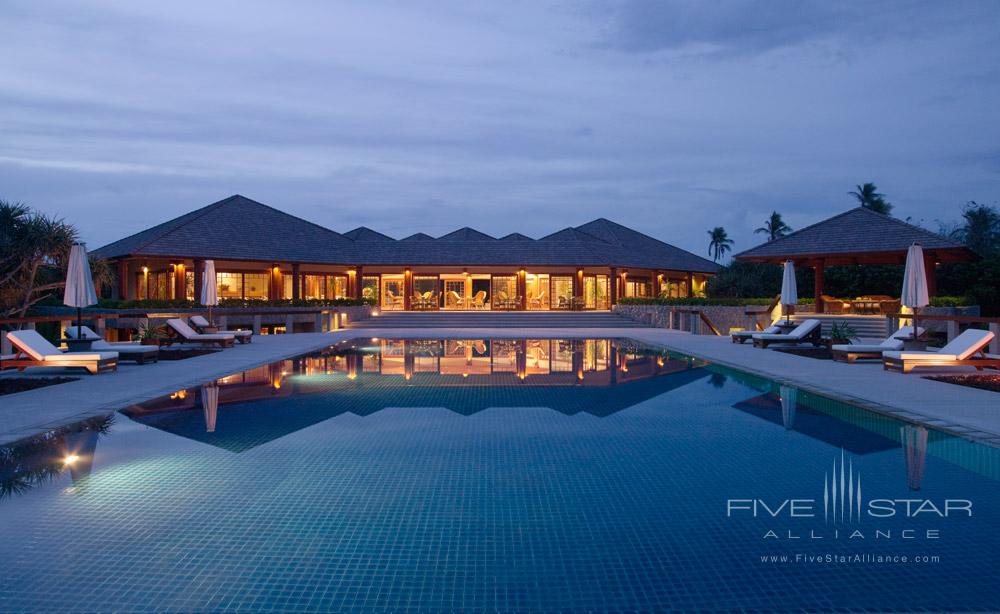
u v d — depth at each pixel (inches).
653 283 1518.2
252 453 243.0
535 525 170.2
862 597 130.6
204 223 1216.8
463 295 1446.9
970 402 342.3
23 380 432.8
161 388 398.3
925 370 483.8
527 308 1440.7
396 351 698.8
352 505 185.6
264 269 1291.8
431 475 215.3
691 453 244.2
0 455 238.2
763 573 141.6
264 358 593.0
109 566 143.4
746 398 375.2
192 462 229.6
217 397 374.9
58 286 946.1
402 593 131.6
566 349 727.7
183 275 1173.1
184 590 132.1
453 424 299.0
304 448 251.1
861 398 356.2
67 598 128.3
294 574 140.0
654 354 664.4
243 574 139.9
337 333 989.2
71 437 269.3
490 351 701.3
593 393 392.5
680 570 143.2
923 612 124.4
